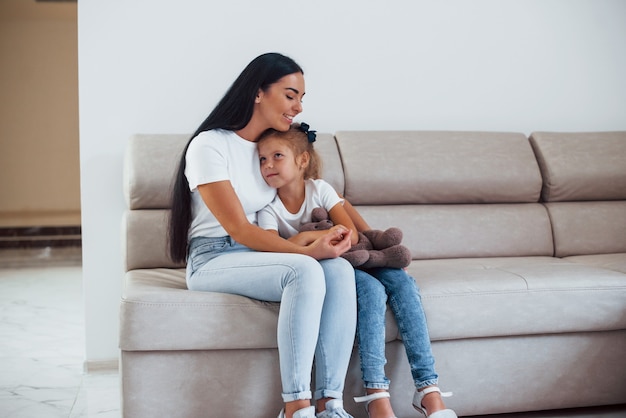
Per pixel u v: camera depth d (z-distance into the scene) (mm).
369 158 2922
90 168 3014
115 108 3033
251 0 3135
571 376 2367
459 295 2238
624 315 2348
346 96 3254
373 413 2057
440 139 3047
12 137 8859
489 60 3383
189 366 2125
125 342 2064
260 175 2297
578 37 3467
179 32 3074
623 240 3064
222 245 2268
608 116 3529
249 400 2160
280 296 2078
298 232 2361
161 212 2729
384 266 2270
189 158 2203
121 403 2117
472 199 3027
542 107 3455
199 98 3111
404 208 2951
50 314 4008
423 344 2129
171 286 2307
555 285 2307
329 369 2041
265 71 2244
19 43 8797
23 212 8930
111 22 3004
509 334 2291
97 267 3008
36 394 2635
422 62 3314
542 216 3051
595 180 3090
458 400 2291
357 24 3238
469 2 3342
